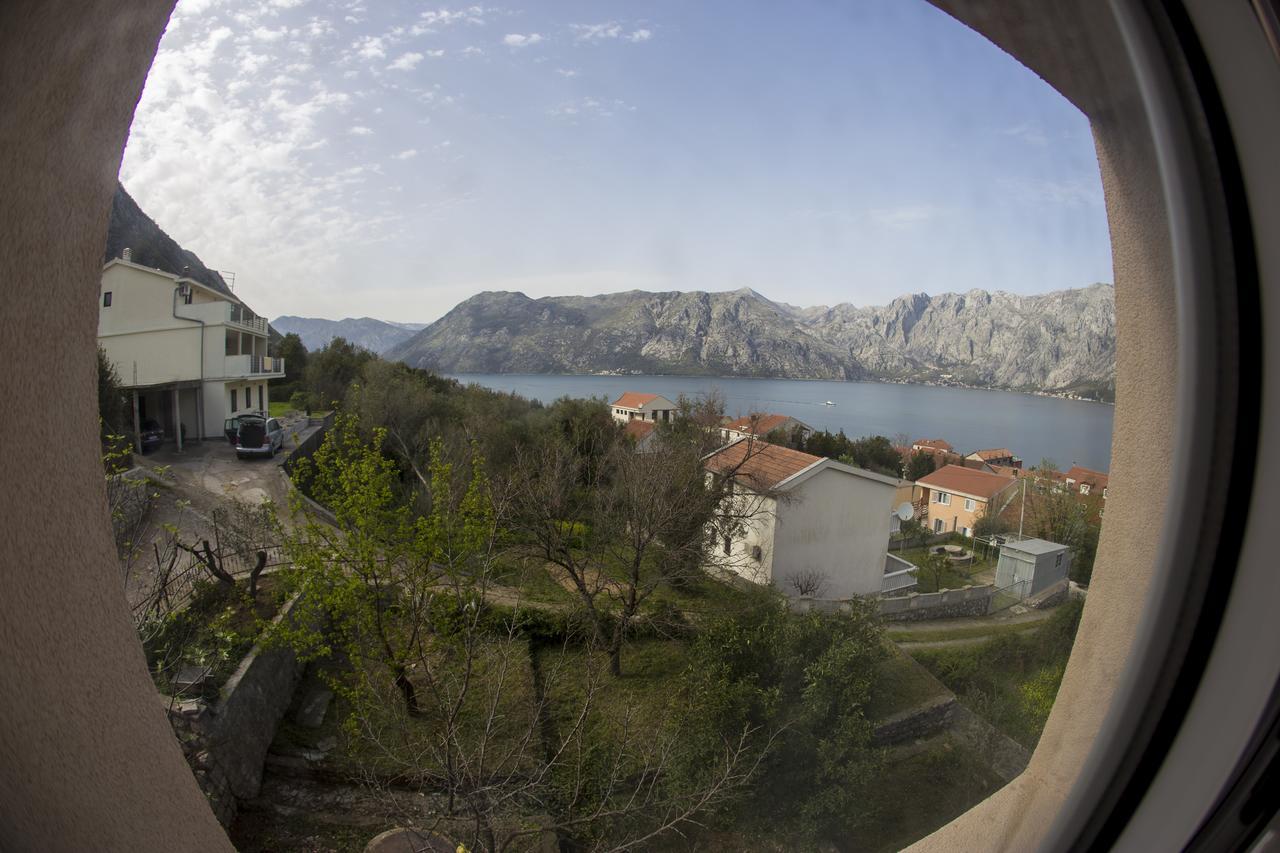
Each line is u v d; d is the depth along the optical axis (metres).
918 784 7.46
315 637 6.89
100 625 1.27
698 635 10.11
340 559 7.18
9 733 1.00
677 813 6.20
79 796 1.11
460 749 4.43
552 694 8.78
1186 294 0.93
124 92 1.24
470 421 18.12
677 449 15.27
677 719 7.30
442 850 3.96
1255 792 0.90
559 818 5.50
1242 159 0.88
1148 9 0.94
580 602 11.32
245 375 13.31
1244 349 0.90
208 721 5.64
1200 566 0.94
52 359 1.17
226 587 7.62
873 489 15.73
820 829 6.58
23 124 0.99
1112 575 1.25
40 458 1.14
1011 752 7.44
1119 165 1.15
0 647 1.02
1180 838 0.96
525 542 11.44
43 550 1.14
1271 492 0.88
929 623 12.07
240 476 11.70
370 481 7.39
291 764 6.42
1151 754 1.00
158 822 1.28
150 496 6.75
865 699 7.62
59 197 1.14
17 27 0.88
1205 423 0.92
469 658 5.32
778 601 10.85
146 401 10.81
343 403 19.38
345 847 5.57
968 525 16.84
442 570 8.36
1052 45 1.23
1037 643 6.95
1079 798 1.07
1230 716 0.92
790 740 6.95
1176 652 0.97
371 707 6.39
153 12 1.19
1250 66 0.85
